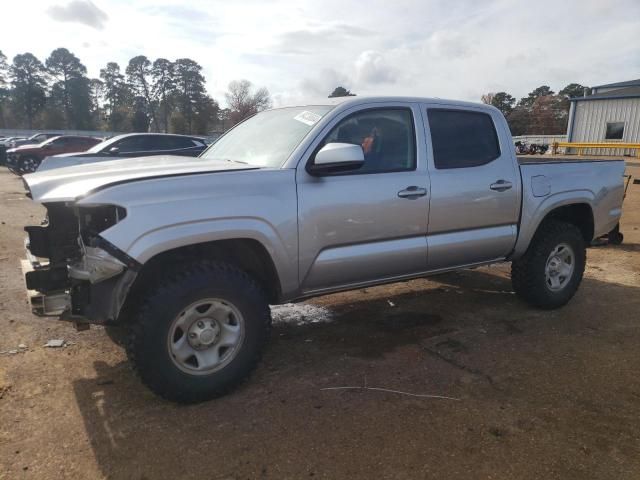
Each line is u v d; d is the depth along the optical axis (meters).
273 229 3.31
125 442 2.79
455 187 4.18
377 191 3.76
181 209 2.99
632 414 3.11
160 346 2.97
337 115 3.73
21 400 3.22
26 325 4.47
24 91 84.81
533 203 4.70
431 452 2.71
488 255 4.58
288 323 4.70
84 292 3.06
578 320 4.79
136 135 12.29
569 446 2.77
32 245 3.27
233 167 3.39
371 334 4.42
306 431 2.90
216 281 3.10
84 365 3.73
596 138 30.78
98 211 3.04
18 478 2.49
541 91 84.44
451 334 4.42
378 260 3.84
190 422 2.98
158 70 87.44
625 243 8.41
